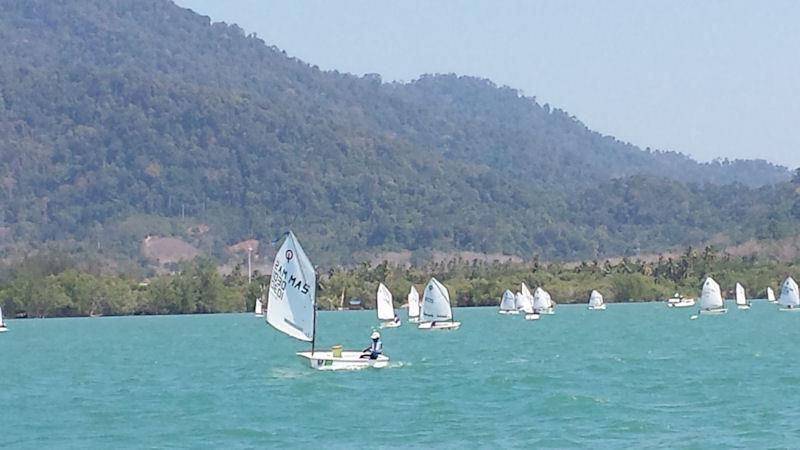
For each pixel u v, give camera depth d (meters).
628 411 66.88
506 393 75.56
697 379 83.56
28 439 60.94
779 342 126.62
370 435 59.78
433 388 78.38
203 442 58.78
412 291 189.50
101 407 72.81
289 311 85.06
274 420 65.12
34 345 149.75
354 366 89.06
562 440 57.59
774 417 63.97
